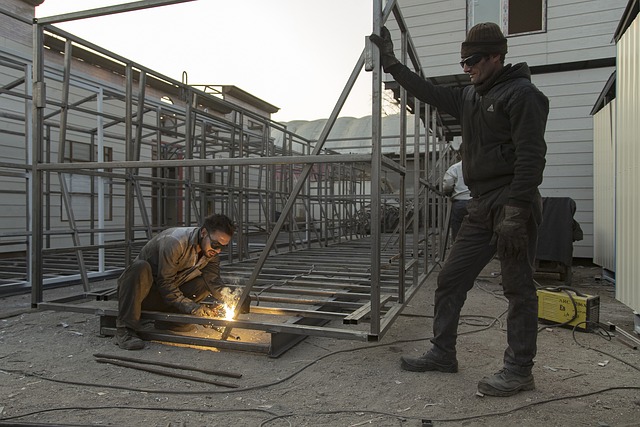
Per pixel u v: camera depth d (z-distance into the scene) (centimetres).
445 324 284
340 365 299
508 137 253
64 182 521
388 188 1312
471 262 277
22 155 811
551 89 945
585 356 321
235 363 300
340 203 1141
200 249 343
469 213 278
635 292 396
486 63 255
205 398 246
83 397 245
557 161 938
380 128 303
